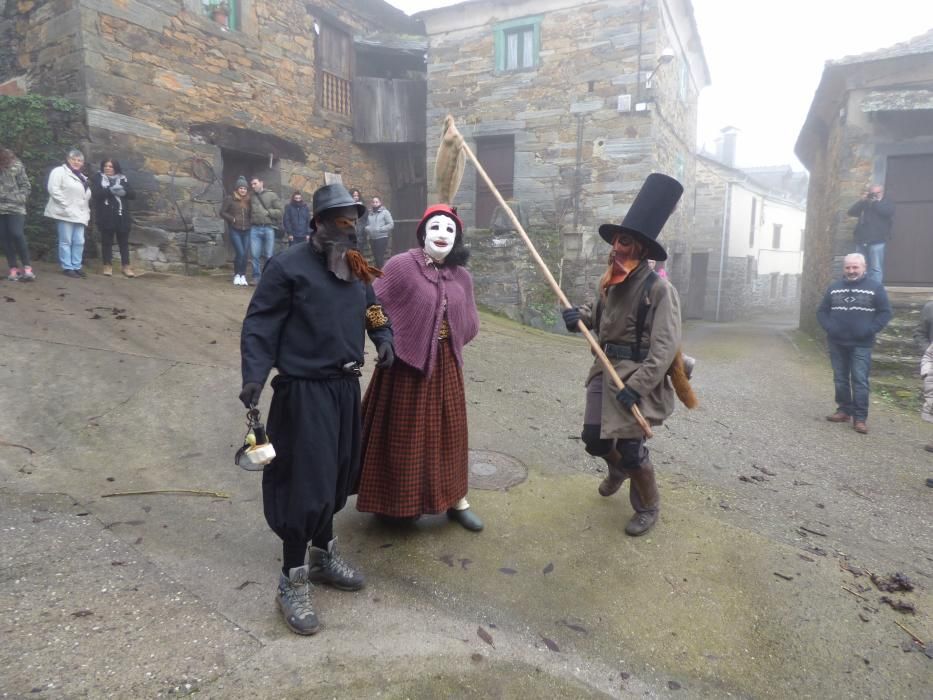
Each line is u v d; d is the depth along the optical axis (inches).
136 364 184.1
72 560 96.2
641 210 109.1
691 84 597.3
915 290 346.9
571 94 442.6
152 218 338.6
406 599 96.7
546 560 110.3
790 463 171.3
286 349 86.0
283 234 364.2
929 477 166.2
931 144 340.8
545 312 396.8
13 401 149.8
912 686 85.1
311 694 74.6
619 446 115.4
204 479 128.4
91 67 305.0
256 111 401.7
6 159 244.2
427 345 108.3
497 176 483.8
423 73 547.2
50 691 70.4
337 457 89.3
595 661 86.2
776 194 1027.9
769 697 82.1
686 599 101.6
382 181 534.0
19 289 239.9
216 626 85.2
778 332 521.3
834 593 105.6
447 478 114.3
